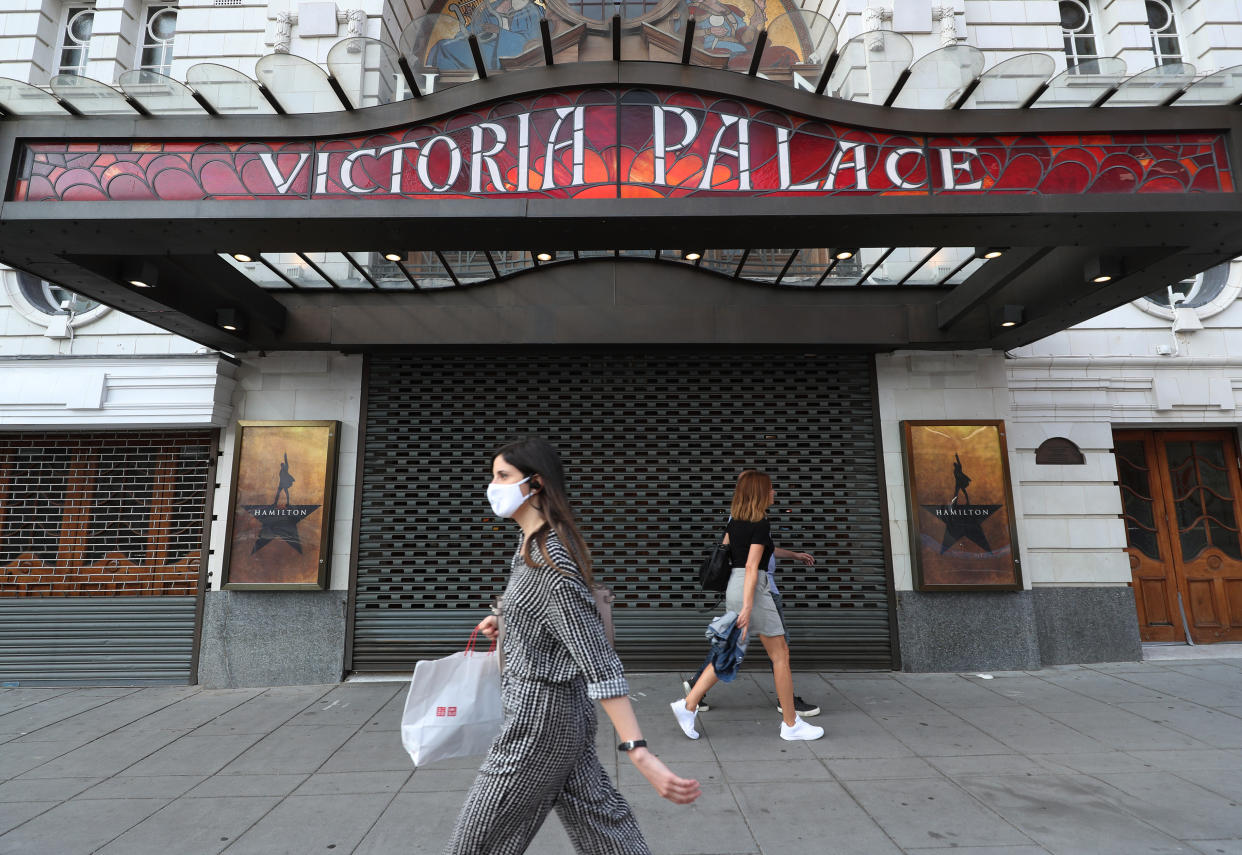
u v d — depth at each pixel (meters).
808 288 6.52
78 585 6.50
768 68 6.61
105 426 6.46
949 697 5.43
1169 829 3.15
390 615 6.31
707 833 3.19
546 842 3.13
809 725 4.52
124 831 3.29
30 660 6.33
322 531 6.27
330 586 6.32
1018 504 6.63
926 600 6.36
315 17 7.07
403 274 6.47
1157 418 6.99
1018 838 3.09
